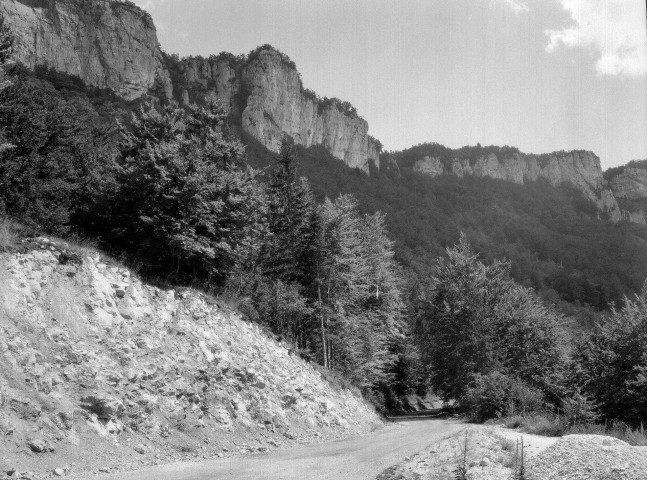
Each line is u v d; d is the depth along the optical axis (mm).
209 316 22953
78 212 24359
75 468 12742
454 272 49062
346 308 40406
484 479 11242
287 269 36031
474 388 39719
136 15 158500
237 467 14289
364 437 24500
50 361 15133
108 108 97188
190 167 24359
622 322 29609
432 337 51031
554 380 35594
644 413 26031
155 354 18625
